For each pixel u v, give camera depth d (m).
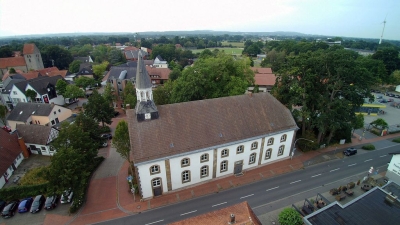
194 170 37.75
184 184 38.12
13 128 62.44
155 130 35.41
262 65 139.25
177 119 37.22
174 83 65.00
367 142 54.00
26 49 123.31
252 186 38.81
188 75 54.88
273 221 32.03
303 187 38.56
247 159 41.97
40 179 39.44
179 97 54.47
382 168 43.69
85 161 36.84
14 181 40.62
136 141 34.03
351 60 45.09
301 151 49.31
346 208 26.58
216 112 39.84
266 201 35.53
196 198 36.22
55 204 34.50
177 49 182.38
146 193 35.75
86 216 32.88
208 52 154.00
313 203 34.25
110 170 43.47
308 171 42.81
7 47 150.88
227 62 57.59
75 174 33.31
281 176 41.41
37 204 33.94
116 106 82.62
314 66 45.78
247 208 24.36
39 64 128.75
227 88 54.31
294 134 44.72
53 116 62.72
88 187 38.66
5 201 35.78
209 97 54.59
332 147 51.28
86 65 129.75
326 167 44.03
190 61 168.12
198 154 36.62
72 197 35.66
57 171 31.55
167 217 32.59
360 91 45.88
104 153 49.84
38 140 48.66
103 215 33.06
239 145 39.75
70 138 38.81
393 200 26.86
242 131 39.81
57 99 85.31
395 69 113.88
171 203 35.22
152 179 35.12
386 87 108.38
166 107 37.69
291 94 49.00
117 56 156.62
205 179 39.66
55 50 143.00
